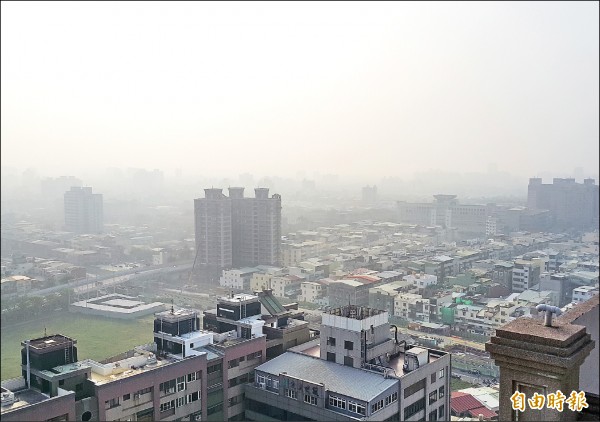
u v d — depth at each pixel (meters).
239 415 35.59
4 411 25.28
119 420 29.23
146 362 32.62
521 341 6.51
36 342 30.23
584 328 6.68
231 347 35.22
